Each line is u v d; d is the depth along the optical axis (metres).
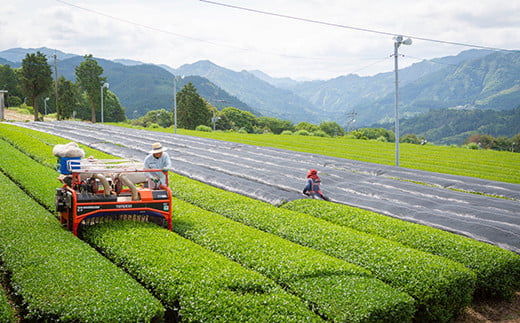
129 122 143.00
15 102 124.44
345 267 10.67
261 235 13.30
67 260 10.07
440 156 48.34
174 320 9.04
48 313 7.86
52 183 19.67
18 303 9.42
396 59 32.62
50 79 80.31
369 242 12.84
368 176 26.77
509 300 11.79
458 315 10.73
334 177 26.11
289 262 10.83
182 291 8.89
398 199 20.50
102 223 12.98
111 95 141.25
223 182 22.83
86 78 96.69
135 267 10.12
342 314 8.52
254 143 52.91
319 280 9.95
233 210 16.61
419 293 9.91
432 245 13.20
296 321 8.02
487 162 43.91
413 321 10.12
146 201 12.82
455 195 21.84
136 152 33.59
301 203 18.20
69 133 47.91
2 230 12.13
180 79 57.62
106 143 38.62
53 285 8.73
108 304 8.10
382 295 9.23
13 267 9.66
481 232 14.90
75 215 12.04
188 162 30.80
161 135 52.69
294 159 35.12
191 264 10.16
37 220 13.50
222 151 37.91
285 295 9.01
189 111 107.88
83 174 13.23
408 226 14.84
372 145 60.97
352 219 15.95
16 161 26.33
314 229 14.15
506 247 13.90
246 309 8.27
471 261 12.05
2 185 18.92
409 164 37.91
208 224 14.07
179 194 19.20
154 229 12.67
